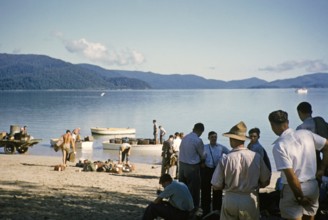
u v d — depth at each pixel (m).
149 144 37.91
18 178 16.22
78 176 17.56
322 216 7.39
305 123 6.33
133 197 12.34
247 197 5.38
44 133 54.38
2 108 112.44
